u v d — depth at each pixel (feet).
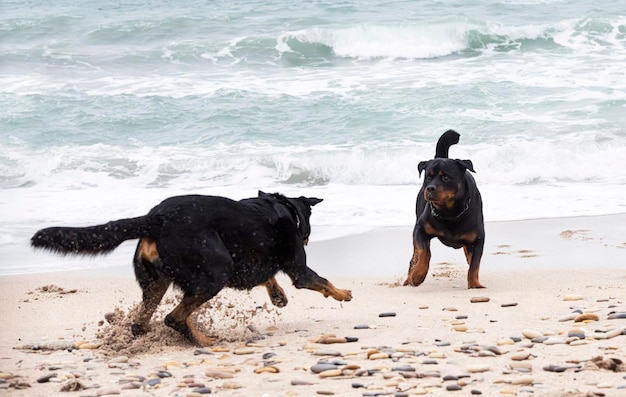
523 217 38.40
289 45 77.41
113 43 81.30
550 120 55.26
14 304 25.16
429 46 77.15
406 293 26.40
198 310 23.02
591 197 42.04
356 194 43.65
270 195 21.97
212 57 75.82
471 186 26.63
